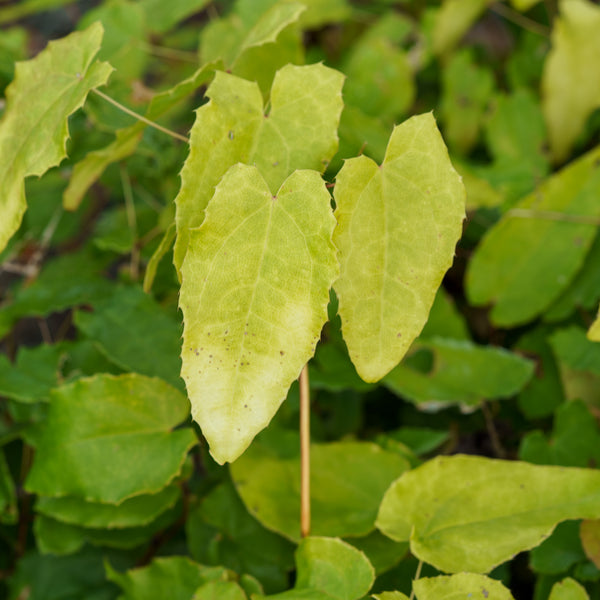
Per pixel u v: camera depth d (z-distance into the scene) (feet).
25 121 1.81
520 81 2.98
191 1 2.72
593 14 2.45
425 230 1.70
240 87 1.73
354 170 1.69
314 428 2.27
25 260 2.78
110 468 1.99
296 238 1.66
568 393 2.24
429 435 2.20
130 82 2.48
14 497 2.15
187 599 1.95
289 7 1.84
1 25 4.18
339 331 2.32
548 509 1.86
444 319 2.37
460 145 2.91
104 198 3.57
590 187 2.32
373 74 2.86
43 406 2.21
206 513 2.11
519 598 2.14
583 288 2.35
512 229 2.35
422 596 1.77
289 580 2.10
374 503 2.02
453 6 2.85
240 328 1.66
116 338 2.22
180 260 1.69
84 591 2.20
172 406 2.03
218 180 1.71
